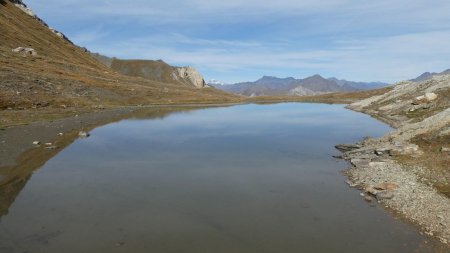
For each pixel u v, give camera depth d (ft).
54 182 92.38
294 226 68.28
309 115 295.89
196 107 388.57
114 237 61.93
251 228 67.00
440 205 74.95
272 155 132.26
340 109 366.43
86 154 126.93
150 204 78.48
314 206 79.20
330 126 218.59
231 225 68.28
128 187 90.27
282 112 328.70
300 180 100.07
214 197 84.17
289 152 138.21
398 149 119.24
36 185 89.45
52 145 136.87
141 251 57.26
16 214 70.85
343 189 91.91
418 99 244.01
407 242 61.82
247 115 294.46
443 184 86.07
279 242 61.41
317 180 100.17
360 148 138.82
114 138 163.32
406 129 151.43
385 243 61.46
